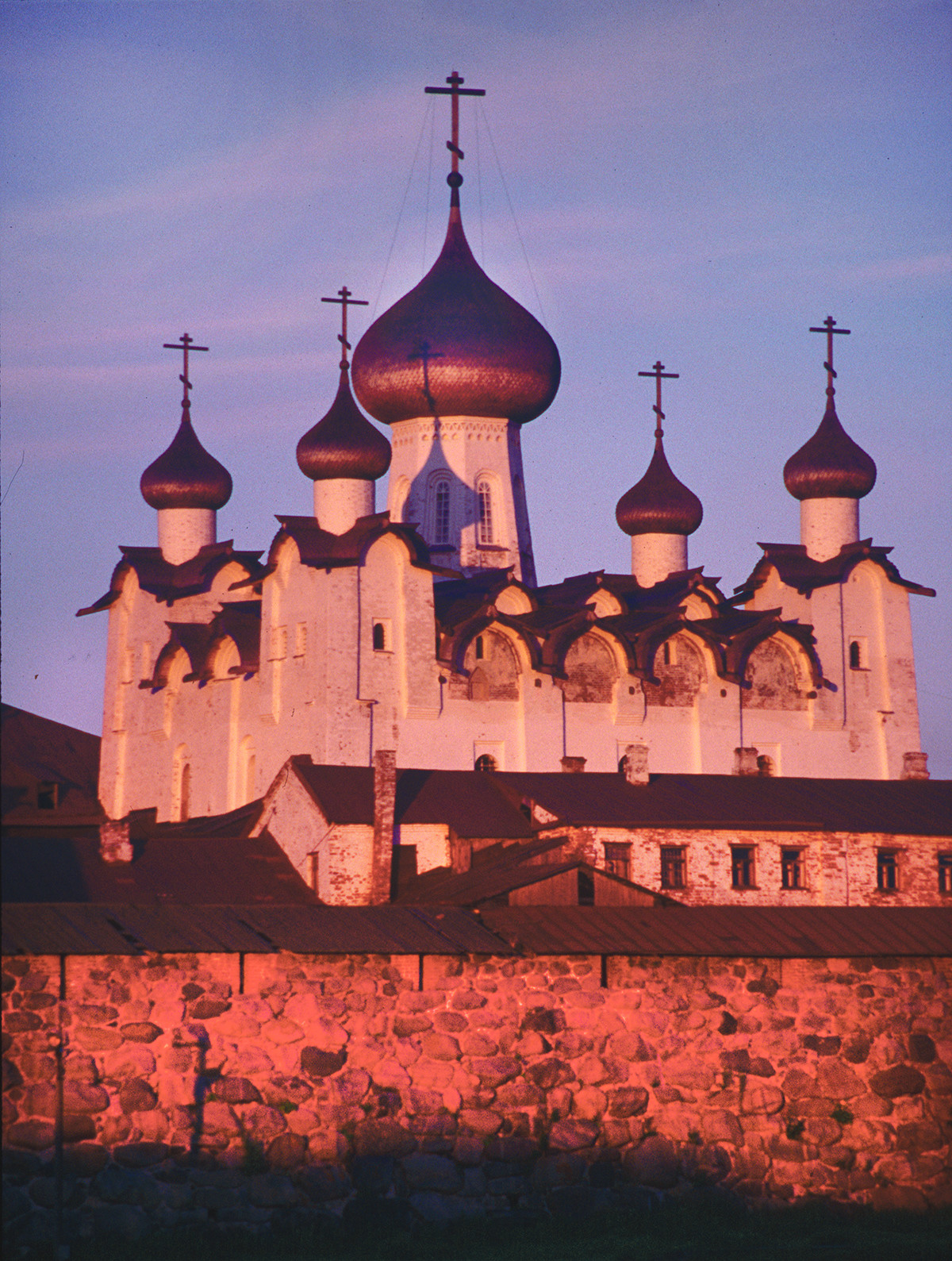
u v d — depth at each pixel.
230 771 123.06
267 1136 53.44
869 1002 61.47
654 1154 57.84
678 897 93.19
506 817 96.38
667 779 100.81
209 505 141.75
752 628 123.31
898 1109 60.91
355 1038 55.19
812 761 124.75
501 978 57.38
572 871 74.00
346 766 99.00
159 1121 52.38
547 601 127.56
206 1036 53.41
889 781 105.25
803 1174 59.28
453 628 115.88
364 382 137.12
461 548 134.62
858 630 128.38
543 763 117.00
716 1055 59.28
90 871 82.25
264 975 54.53
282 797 98.25
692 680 121.94
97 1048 52.09
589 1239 54.75
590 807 94.69
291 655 118.00
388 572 115.94
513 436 137.88
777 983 60.66
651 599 130.62
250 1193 52.91
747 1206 58.41
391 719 114.25
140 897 81.75
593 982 58.50
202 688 127.44
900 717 128.00
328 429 121.19
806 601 127.19
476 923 59.53
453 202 138.62
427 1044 56.00
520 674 117.75
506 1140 56.19
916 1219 58.94
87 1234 51.03
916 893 97.94
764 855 95.31
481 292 136.00
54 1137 51.12
